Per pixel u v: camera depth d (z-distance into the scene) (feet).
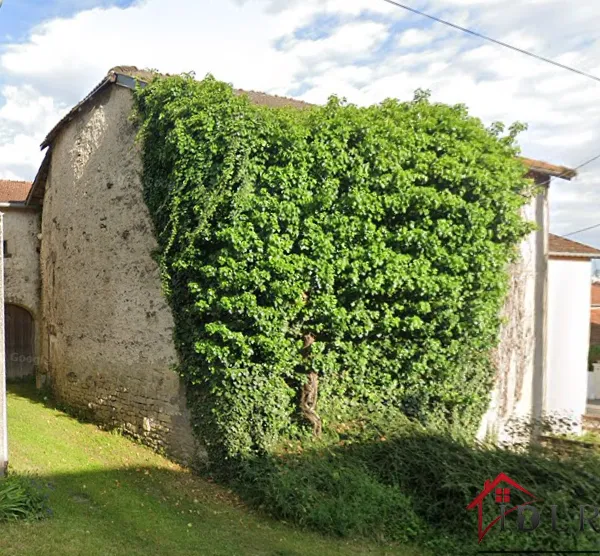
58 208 42.09
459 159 25.08
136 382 30.09
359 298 24.12
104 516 18.86
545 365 32.96
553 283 36.11
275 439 23.44
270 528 19.48
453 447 22.39
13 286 49.65
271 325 22.91
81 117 37.70
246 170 23.03
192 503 21.49
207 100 24.68
